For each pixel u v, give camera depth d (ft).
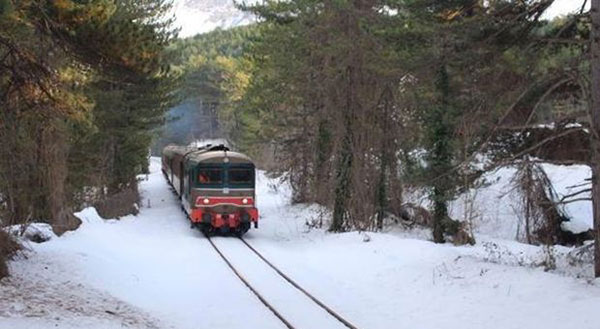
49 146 68.28
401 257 61.46
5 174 63.26
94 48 45.88
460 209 99.81
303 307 46.26
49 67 50.29
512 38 52.60
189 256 69.41
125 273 55.62
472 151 64.34
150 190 157.28
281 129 120.47
